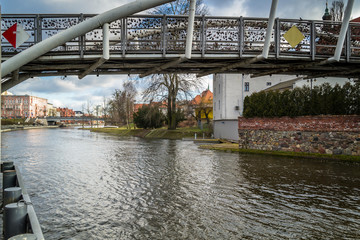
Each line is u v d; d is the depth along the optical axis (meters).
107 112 110.06
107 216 7.35
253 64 14.87
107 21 11.16
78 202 8.64
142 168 14.83
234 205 8.22
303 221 6.93
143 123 55.75
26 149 26.34
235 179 11.74
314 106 18.02
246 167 14.62
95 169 14.67
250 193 9.51
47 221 7.00
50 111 178.38
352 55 14.97
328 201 8.55
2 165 10.11
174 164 16.08
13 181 8.69
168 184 10.98
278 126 19.89
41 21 11.71
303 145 18.44
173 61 12.96
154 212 7.65
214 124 41.66
